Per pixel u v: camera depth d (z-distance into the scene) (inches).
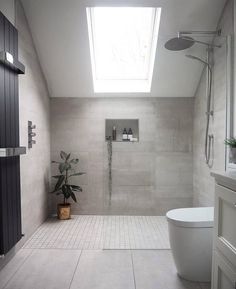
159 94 124.3
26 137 93.8
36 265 77.0
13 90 75.5
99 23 110.8
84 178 127.2
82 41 101.0
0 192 67.5
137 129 128.2
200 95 113.4
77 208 127.0
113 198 123.1
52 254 84.4
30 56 98.3
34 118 103.6
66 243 93.2
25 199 92.9
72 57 107.6
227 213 46.8
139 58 122.7
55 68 112.5
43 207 115.2
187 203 121.5
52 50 104.7
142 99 126.2
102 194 125.3
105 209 122.8
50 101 126.3
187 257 68.2
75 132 127.1
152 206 123.0
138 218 118.5
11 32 74.5
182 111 124.6
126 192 123.6
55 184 126.2
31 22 94.5
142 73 125.3
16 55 78.4
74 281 68.8
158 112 125.5
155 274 73.2
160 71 112.4
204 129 107.3
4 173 69.7
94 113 127.0
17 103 79.0
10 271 73.5
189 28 95.3
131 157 124.9
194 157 120.8
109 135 128.6
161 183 123.3
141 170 124.3
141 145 125.1
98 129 126.9
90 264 78.1
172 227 70.6
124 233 101.8
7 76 71.1
